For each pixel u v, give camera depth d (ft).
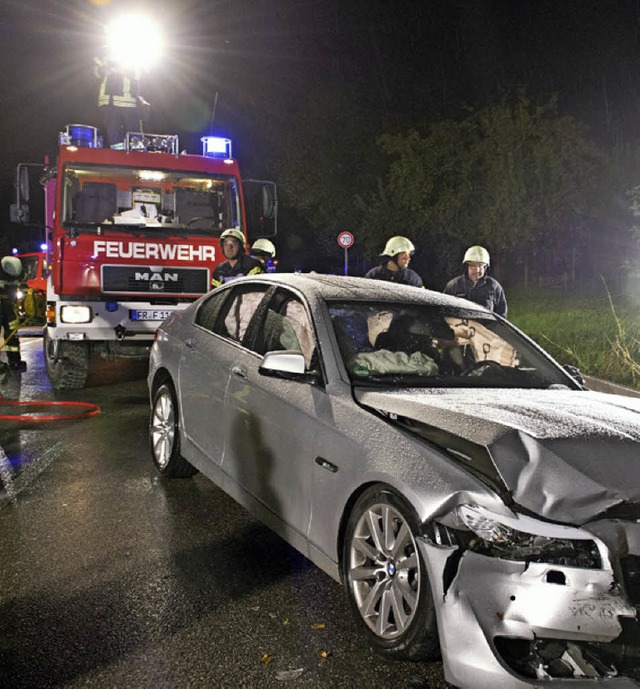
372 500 11.49
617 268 67.00
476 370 15.29
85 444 24.30
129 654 11.25
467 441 10.84
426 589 10.31
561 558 9.48
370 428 12.02
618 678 9.32
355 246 107.34
